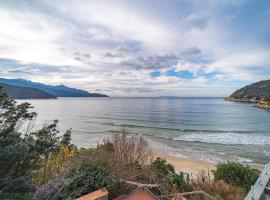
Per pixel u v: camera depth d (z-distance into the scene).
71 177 3.59
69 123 58.56
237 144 32.25
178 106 135.88
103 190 3.21
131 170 4.61
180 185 5.36
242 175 6.79
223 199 4.74
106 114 84.06
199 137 38.66
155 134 41.84
